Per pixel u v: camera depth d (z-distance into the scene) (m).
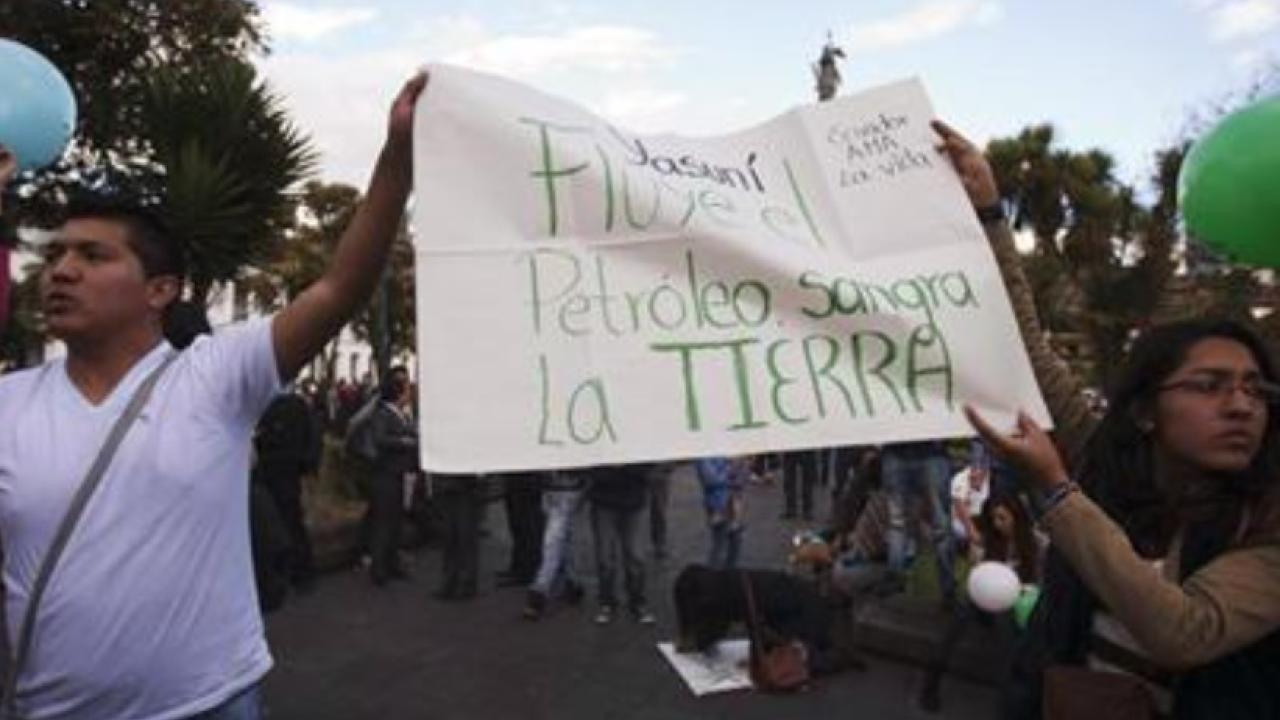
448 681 6.31
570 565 8.45
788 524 13.22
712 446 2.07
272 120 8.56
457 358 2.07
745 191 2.26
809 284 2.16
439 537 11.23
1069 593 1.98
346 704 5.86
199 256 7.92
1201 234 2.55
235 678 2.11
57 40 11.07
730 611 6.33
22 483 2.02
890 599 7.06
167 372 2.11
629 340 2.11
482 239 2.13
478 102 2.17
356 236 2.16
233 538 2.13
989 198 2.31
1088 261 24.03
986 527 5.73
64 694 2.01
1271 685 1.74
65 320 2.09
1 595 2.13
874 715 5.73
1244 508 1.81
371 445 9.16
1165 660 1.67
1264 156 2.37
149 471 2.02
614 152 2.21
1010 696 2.08
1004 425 2.12
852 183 2.29
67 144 3.11
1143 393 1.90
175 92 8.53
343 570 9.68
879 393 2.12
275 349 2.13
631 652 6.97
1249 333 1.86
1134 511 1.93
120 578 1.99
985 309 2.17
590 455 2.05
